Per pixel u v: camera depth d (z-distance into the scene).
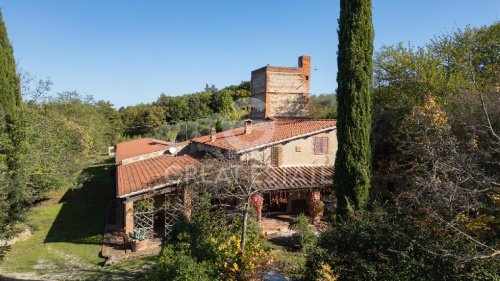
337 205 15.74
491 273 7.99
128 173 21.55
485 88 15.79
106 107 63.31
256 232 12.58
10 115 17.12
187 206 16.12
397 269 8.88
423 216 9.88
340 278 9.48
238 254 10.40
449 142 11.05
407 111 19.42
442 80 18.95
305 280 10.10
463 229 9.01
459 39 21.09
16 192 15.49
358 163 15.16
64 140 27.19
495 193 9.47
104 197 27.36
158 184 17.20
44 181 20.84
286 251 15.09
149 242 17.14
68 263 15.24
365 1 15.48
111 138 57.06
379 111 21.92
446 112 15.90
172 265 9.28
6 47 18.03
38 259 15.77
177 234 11.19
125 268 14.34
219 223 13.60
